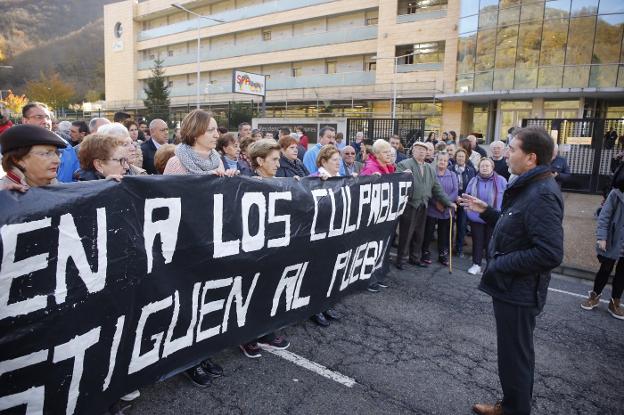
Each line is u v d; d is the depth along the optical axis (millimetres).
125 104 47250
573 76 20547
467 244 7098
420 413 2674
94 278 2051
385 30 28844
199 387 2773
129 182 2184
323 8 32938
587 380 3182
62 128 6660
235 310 2910
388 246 4840
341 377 3004
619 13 19234
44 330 1896
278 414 2562
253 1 38469
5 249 1760
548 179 2373
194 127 3096
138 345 2322
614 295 4367
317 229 3496
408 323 3957
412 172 5328
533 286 2391
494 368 3244
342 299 4457
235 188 2766
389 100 29531
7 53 89875
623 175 4145
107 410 2311
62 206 1925
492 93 22672
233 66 38594
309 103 33969
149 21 47312
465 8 23875
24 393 1871
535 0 21156
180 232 2441
